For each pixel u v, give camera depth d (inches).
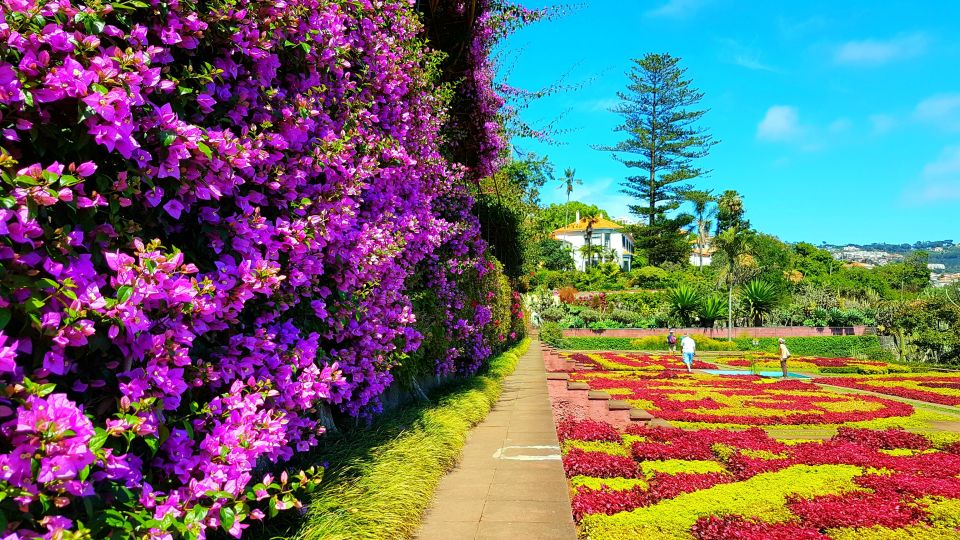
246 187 128.6
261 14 119.0
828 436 465.7
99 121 76.9
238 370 117.3
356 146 189.2
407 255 268.8
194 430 105.0
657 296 2018.9
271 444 107.3
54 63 74.8
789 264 3070.9
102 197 79.6
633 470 295.1
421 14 277.1
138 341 83.2
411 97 246.1
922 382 872.3
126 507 83.7
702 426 501.0
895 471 322.0
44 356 70.4
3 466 61.5
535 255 1153.4
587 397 498.6
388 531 144.7
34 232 69.1
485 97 423.2
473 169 454.6
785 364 970.7
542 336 1584.6
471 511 184.7
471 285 476.4
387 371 220.2
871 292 2101.4
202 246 112.0
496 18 382.6
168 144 87.6
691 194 2679.6
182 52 107.1
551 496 200.8
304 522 135.2
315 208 149.3
